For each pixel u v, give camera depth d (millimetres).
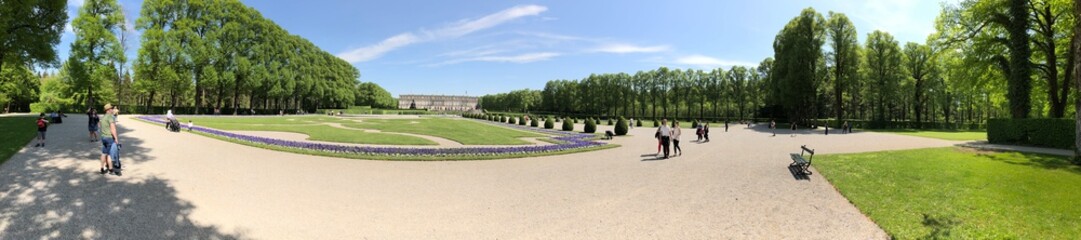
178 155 12266
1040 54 25000
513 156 14711
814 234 5957
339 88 89062
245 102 87500
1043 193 8164
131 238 5109
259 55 56156
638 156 15609
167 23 47750
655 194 8430
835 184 9438
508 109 157250
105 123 8836
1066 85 21812
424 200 7629
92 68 41500
